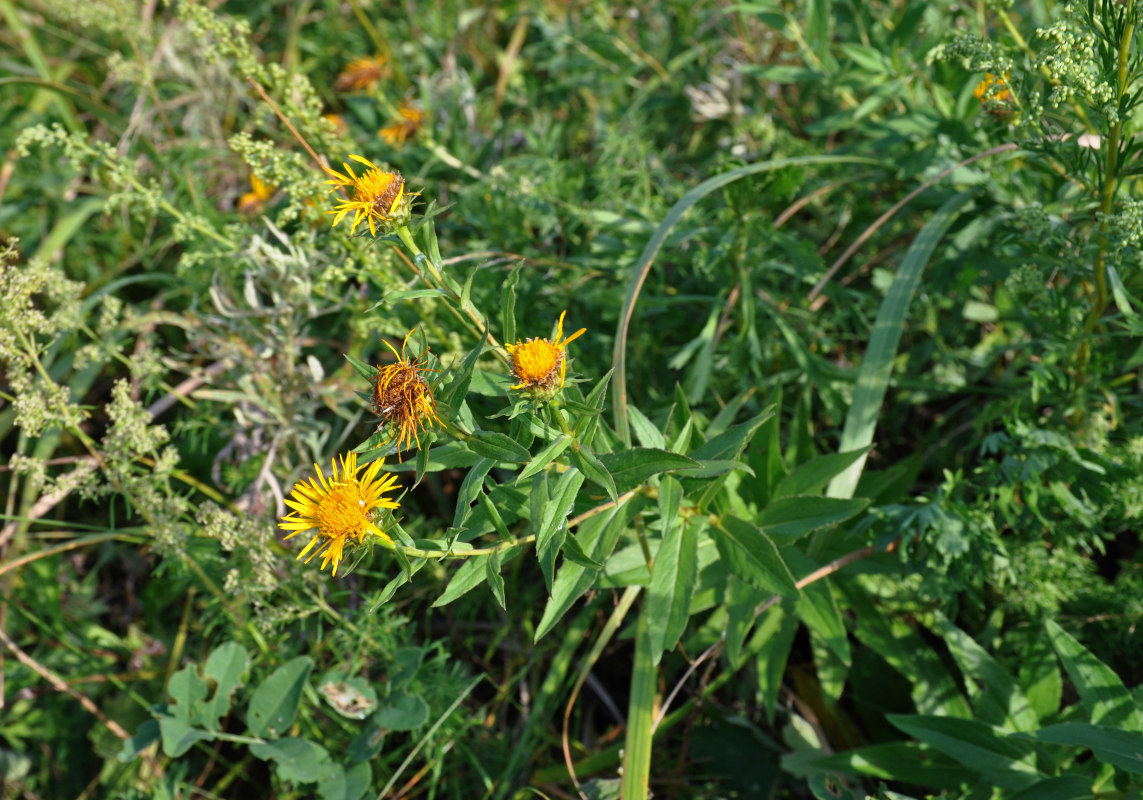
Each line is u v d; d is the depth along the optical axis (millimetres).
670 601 2014
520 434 1777
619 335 2367
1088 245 2324
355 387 2871
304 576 2531
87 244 3990
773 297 3156
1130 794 2041
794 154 3504
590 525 2000
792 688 2914
